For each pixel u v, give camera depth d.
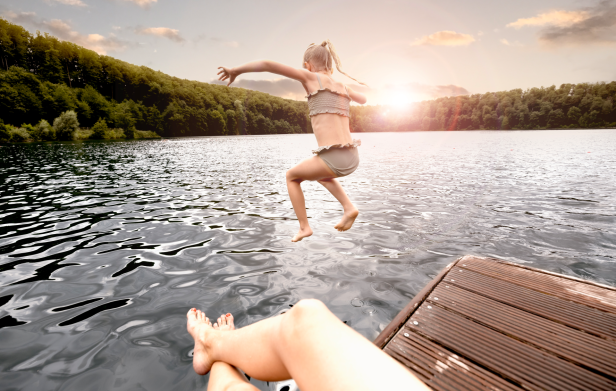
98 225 5.25
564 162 13.76
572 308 2.08
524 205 6.41
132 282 3.27
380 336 1.86
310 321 0.57
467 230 4.86
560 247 4.16
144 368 2.07
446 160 15.60
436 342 1.80
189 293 3.04
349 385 0.44
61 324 2.55
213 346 1.02
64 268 3.61
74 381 1.96
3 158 17.64
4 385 1.92
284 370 0.67
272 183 9.51
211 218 5.64
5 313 2.71
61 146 28.67
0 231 4.96
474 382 1.51
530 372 1.57
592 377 1.53
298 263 3.70
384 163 14.55
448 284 2.43
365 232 4.79
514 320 1.97
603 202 6.58
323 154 1.80
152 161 16.44
